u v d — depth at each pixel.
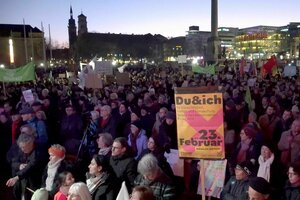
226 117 9.07
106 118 8.19
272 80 19.61
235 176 4.93
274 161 5.81
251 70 25.08
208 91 4.55
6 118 9.31
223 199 4.86
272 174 5.69
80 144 7.64
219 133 4.55
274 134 8.42
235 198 4.63
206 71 23.11
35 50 71.69
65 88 18.88
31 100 11.69
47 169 5.38
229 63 46.62
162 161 5.80
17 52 70.81
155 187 4.50
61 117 11.30
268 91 15.09
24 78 13.79
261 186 3.73
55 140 10.40
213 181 5.69
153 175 4.51
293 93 14.62
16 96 16.58
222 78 22.83
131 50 103.75
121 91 16.02
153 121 9.38
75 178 5.28
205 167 5.78
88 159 7.56
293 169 4.54
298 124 6.55
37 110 8.70
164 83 21.17
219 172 5.67
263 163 5.64
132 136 7.25
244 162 4.79
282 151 6.69
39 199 4.41
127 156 5.16
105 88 16.78
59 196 4.59
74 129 8.69
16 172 5.83
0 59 70.06
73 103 12.78
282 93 13.89
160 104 11.50
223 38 134.25
